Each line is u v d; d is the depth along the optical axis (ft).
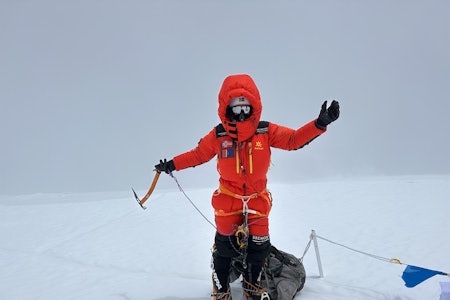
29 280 16.12
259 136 11.12
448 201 29.55
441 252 18.49
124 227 26.61
